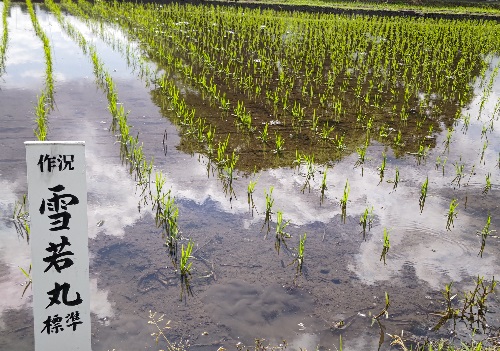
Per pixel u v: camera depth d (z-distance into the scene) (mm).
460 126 9719
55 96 10539
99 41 16406
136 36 17406
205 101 10547
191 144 8266
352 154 8156
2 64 12930
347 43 16891
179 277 4965
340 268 5227
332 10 25625
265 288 4859
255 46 16281
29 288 4664
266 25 20250
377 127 9461
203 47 15711
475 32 20234
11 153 7508
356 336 4297
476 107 10984
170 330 4281
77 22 19812
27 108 9656
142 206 6250
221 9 24094
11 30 17703
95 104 10133
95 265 5066
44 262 3291
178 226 5844
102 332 4215
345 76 13117
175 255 5301
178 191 6652
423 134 9188
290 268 5191
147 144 8164
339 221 6121
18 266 4969
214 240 5609
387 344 4207
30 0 25031
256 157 7871
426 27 20922
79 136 8367
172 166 7410
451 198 6789
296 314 4547
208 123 9258
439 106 10930
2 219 5766
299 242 5656
